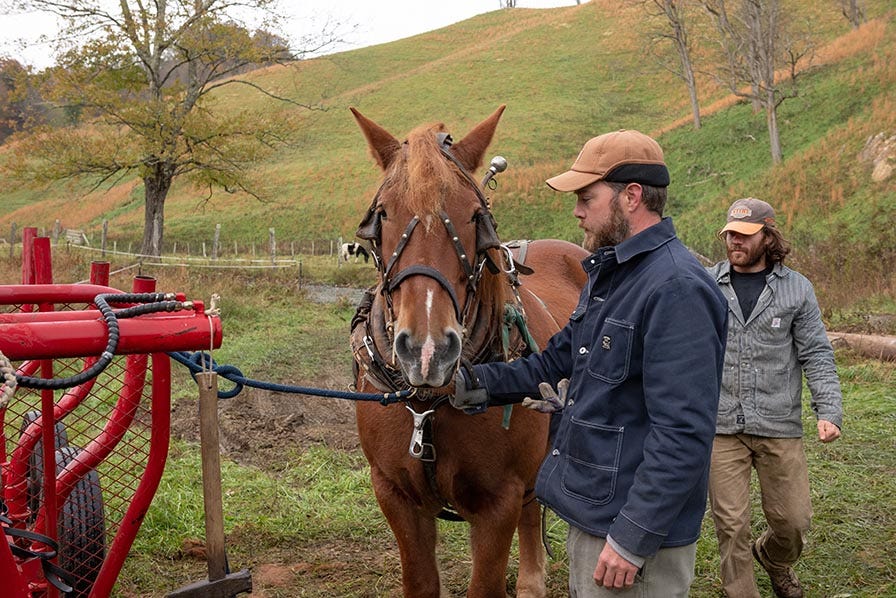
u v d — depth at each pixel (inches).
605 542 84.4
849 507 184.5
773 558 139.9
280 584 156.9
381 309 107.8
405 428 108.5
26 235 124.6
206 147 881.5
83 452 119.2
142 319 95.7
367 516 188.2
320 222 1435.8
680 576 84.8
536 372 101.2
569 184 88.0
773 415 130.9
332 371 353.4
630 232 88.0
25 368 137.3
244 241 1392.7
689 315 80.6
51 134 855.7
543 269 172.2
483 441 107.5
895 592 146.6
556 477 89.1
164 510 182.2
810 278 536.4
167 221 1534.2
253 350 388.2
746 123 1323.8
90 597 110.3
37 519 119.9
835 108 1206.3
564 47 2367.1
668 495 77.5
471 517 112.3
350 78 2444.6
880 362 328.5
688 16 2074.3
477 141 109.5
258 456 235.8
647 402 81.3
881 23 1461.6
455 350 90.1
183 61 899.4
